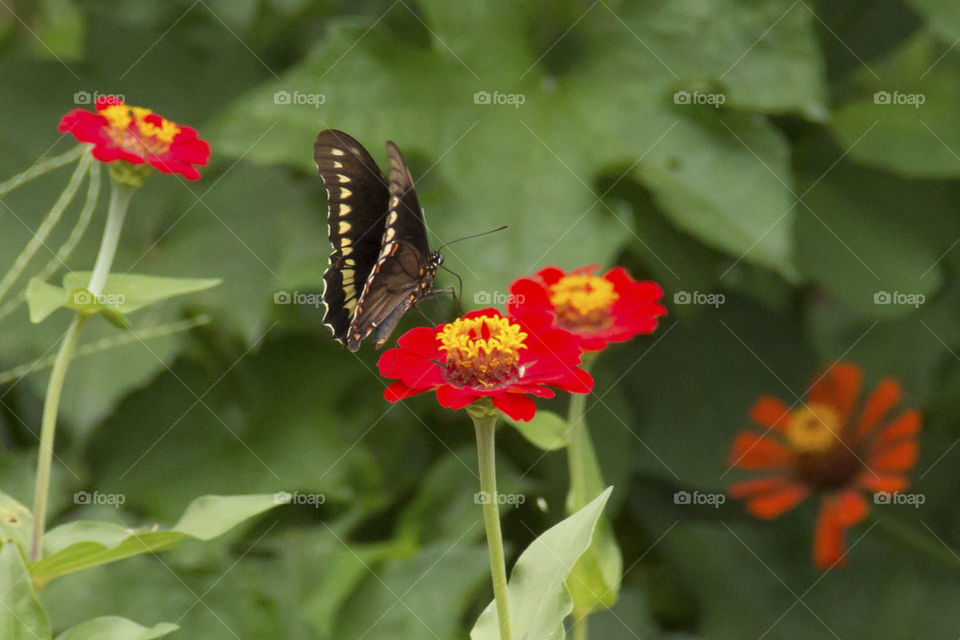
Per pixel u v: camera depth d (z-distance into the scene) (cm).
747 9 133
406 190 120
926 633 137
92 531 116
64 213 134
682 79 132
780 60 132
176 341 132
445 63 133
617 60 133
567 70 134
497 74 133
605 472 135
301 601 133
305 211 134
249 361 136
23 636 113
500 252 130
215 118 135
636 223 134
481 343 111
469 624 135
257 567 134
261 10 137
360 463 135
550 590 112
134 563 133
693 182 131
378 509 136
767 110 132
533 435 117
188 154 119
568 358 112
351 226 122
